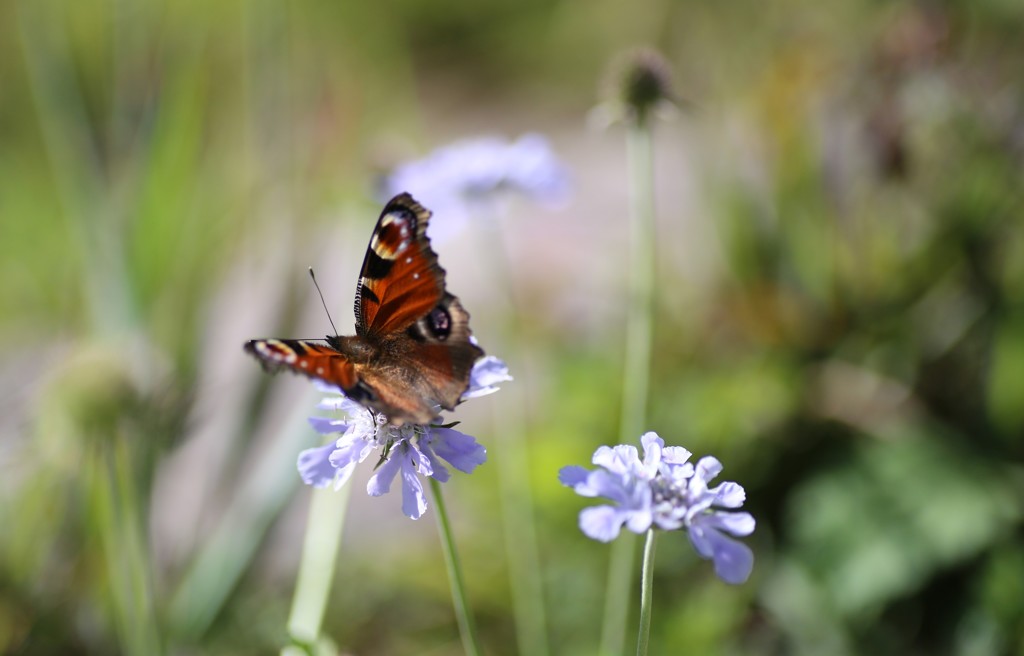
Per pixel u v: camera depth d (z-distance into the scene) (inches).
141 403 32.2
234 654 34.2
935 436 34.5
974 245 36.0
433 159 35.1
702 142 42.9
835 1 43.7
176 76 44.2
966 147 36.7
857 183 38.6
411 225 28.2
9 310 50.3
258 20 42.4
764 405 35.1
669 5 50.8
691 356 37.7
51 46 41.3
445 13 83.2
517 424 34.2
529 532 32.8
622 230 47.9
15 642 33.6
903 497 33.5
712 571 34.1
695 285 40.6
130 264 36.6
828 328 37.7
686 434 35.0
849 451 34.5
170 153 38.4
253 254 42.6
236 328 44.1
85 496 33.3
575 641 33.7
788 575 33.5
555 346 39.5
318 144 40.3
